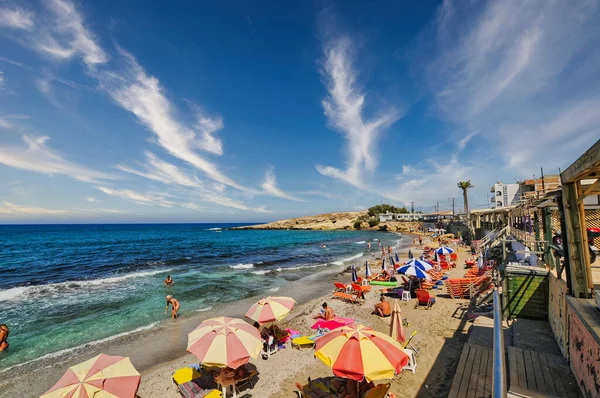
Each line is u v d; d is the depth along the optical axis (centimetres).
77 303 1557
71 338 1098
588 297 534
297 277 2225
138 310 1420
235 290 1811
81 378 510
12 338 1103
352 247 4759
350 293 1569
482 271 1611
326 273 2383
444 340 881
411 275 1458
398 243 5288
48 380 820
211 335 662
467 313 1098
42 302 1589
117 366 554
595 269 799
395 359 510
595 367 405
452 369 712
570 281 559
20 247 5162
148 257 3650
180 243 5869
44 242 6231
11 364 909
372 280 1852
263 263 3009
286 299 975
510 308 859
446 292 1480
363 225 10781
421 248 3912
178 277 2267
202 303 1530
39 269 2838
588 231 1005
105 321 1273
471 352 698
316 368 792
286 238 7294
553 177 3553
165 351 977
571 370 525
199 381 727
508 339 726
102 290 1855
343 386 616
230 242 6062
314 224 12531
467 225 4556
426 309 1212
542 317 817
